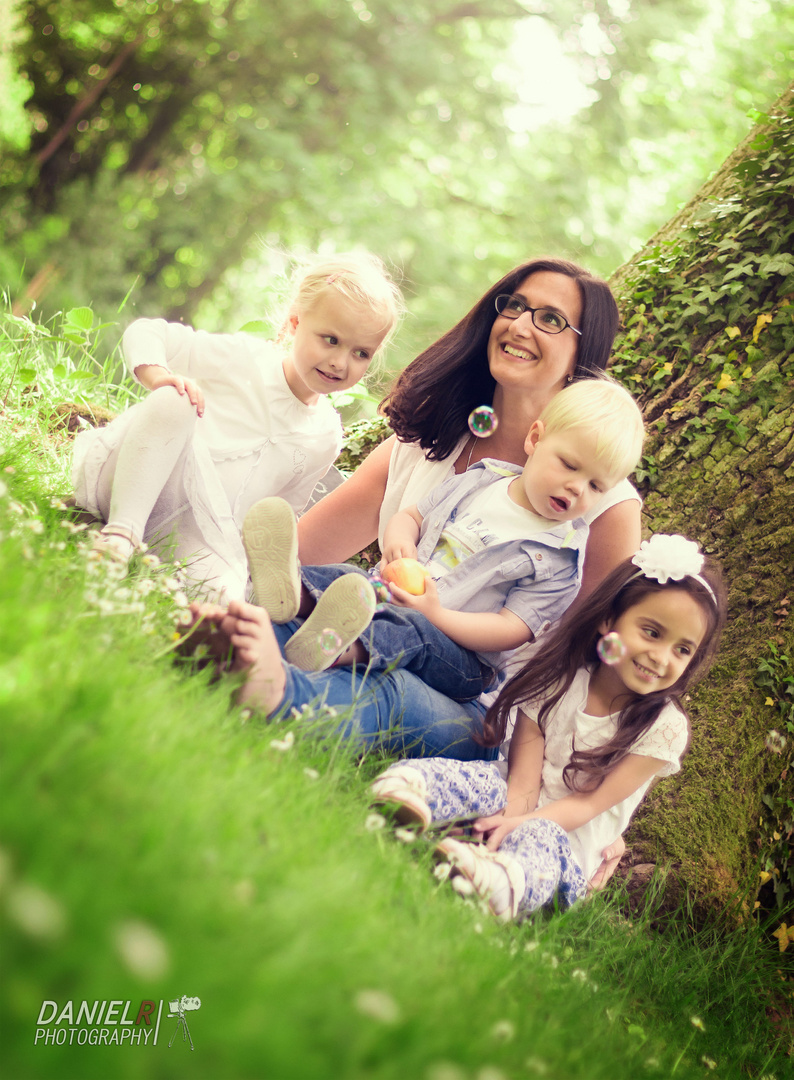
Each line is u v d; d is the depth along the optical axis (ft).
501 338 8.62
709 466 10.62
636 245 46.80
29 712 3.30
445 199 47.88
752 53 43.27
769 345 10.96
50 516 7.17
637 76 45.34
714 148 44.55
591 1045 4.52
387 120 42.93
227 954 2.71
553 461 7.61
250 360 8.35
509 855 6.38
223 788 3.92
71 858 2.67
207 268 40.98
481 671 7.52
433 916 4.73
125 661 4.61
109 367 13.57
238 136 41.83
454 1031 3.26
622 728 7.54
